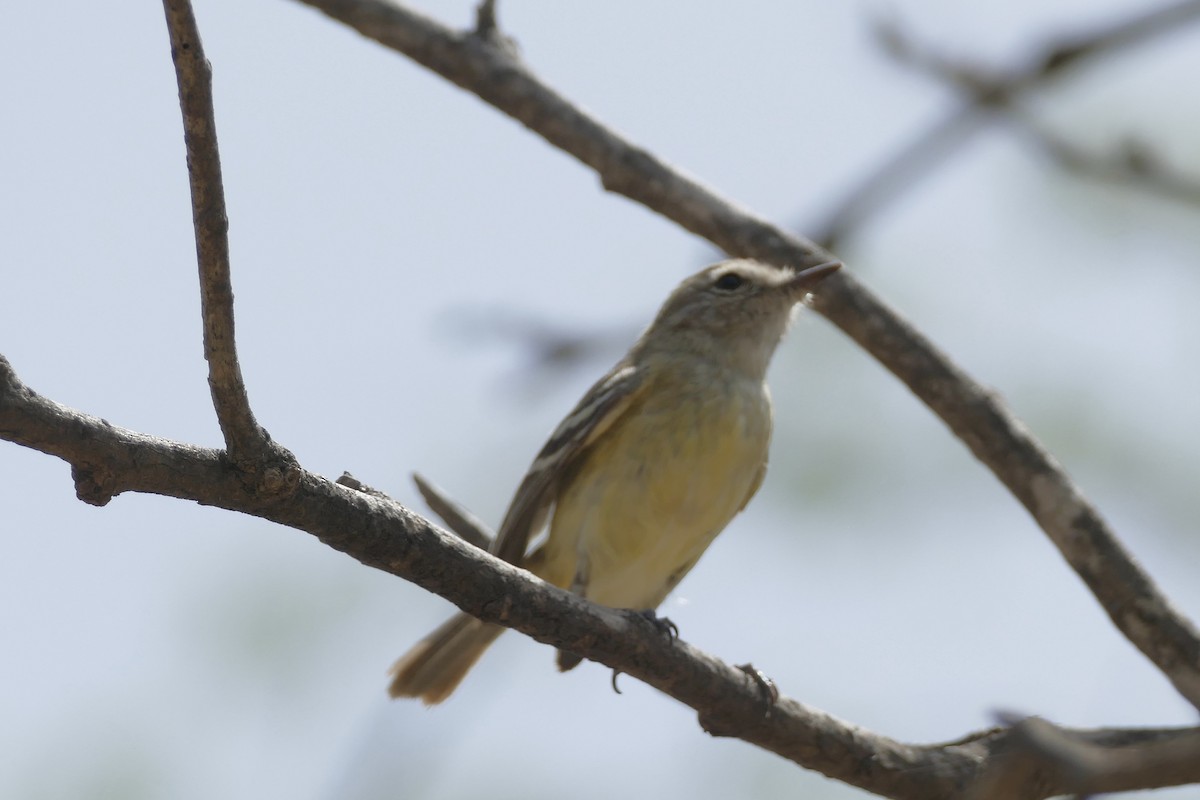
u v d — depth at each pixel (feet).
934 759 29.50
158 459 20.57
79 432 19.81
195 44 18.72
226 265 19.76
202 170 19.24
